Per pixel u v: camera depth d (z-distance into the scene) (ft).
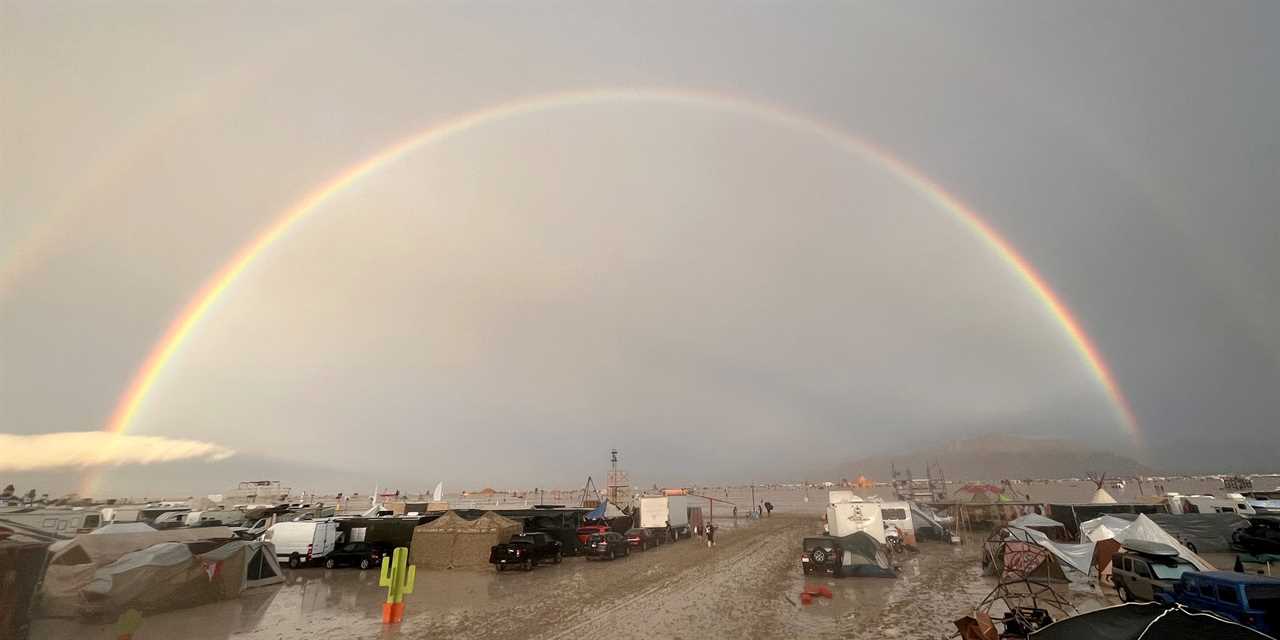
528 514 203.92
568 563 151.23
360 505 590.96
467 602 94.43
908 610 83.92
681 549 184.85
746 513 408.87
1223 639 35.47
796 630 73.00
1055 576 104.68
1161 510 201.46
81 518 125.29
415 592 104.94
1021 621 64.85
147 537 98.02
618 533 167.12
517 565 132.67
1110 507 206.28
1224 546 145.59
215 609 88.79
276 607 90.48
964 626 53.72
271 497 513.04
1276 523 135.85
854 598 94.43
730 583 112.57
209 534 113.39
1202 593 64.69
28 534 62.85
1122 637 38.04
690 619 80.12
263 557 112.37
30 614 61.41
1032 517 171.12
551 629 74.90
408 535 152.05
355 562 138.31
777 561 146.30
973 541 193.77
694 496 381.81
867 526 164.96
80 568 82.79
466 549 140.46
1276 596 58.34
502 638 70.33
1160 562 81.05
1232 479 351.46
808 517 349.82
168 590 86.53
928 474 534.37
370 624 78.18
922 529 196.85
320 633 73.10
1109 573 101.76
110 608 79.10
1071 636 40.50
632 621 79.20
